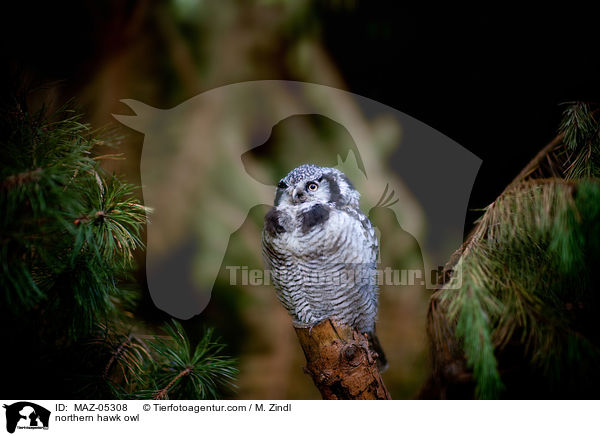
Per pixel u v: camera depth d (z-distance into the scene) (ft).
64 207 6.32
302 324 8.38
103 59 12.16
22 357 7.27
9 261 6.04
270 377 12.24
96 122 11.68
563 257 6.39
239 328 12.88
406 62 13.89
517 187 7.13
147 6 12.17
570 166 7.77
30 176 6.11
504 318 6.76
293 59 12.66
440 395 8.51
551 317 6.54
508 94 12.04
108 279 7.32
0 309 6.49
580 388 7.07
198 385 8.02
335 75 12.91
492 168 11.64
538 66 11.18
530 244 6.91
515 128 11.57
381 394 7.88
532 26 11.56
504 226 7.02
